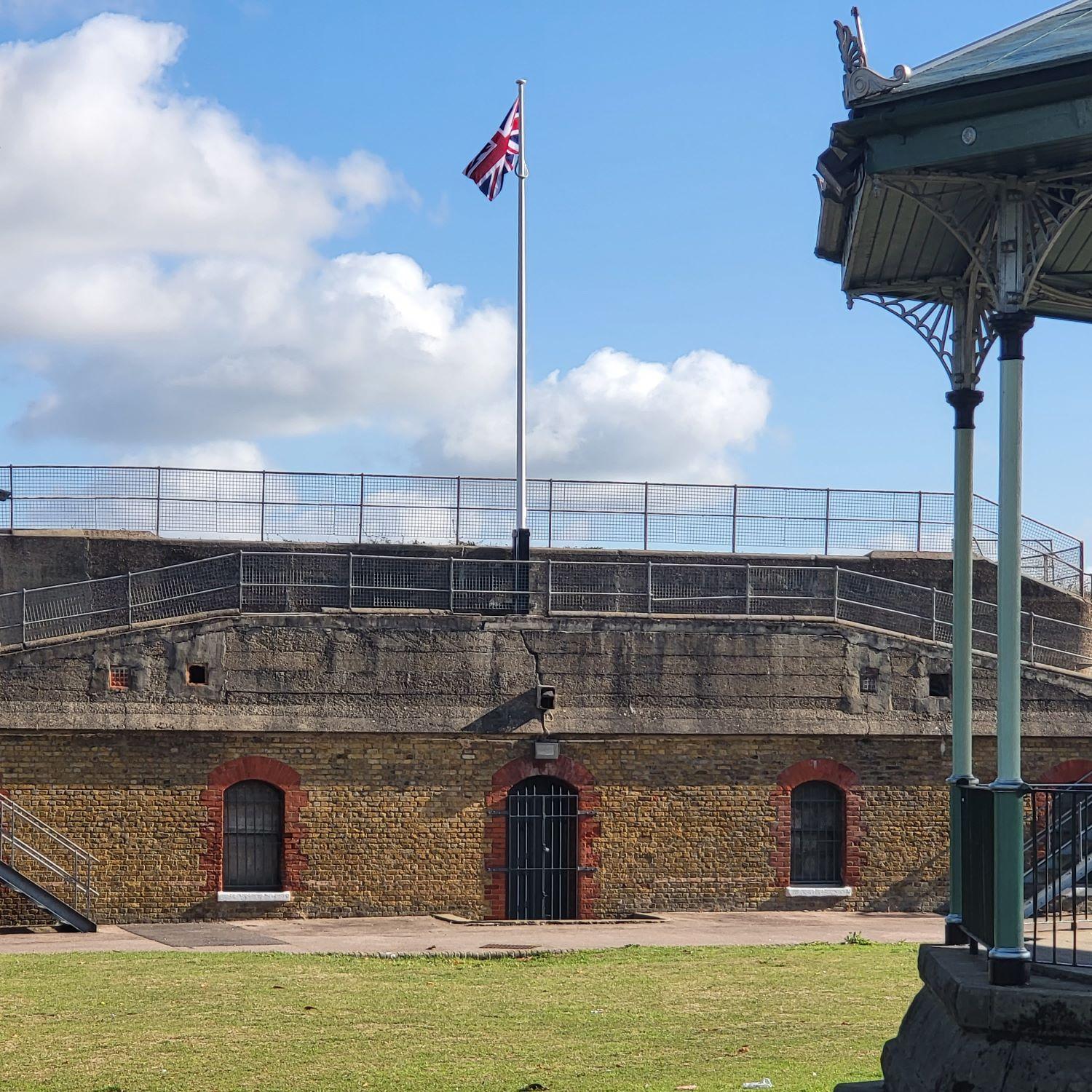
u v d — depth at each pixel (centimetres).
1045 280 1520
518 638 2994
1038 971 1160
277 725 2880
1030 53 1216
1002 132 1184
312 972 2056
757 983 1945
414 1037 1594
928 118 1208
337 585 3136
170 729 2839
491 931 2658
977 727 3088
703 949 2327
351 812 2903
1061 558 3775
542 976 2031
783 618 3067
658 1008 1758
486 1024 1667
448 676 2962
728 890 3005
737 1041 1552
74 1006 1761
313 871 2877
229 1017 1695
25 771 2798
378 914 2894
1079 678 3111
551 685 2989
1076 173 1209
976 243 1289
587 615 3019
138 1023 1661
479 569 3059
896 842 3058
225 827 2880
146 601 3181
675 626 3038
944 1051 1129
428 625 2967
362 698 2925
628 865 2980
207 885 2841
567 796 2983
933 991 1226
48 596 3181
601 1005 1789
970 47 1348
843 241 1527
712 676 3036
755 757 3039
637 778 3000
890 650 3094
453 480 3447
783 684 3052
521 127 3781
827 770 3053
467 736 2955
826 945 2378
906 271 1497
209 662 2880
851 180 1370
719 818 3016
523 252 3706
